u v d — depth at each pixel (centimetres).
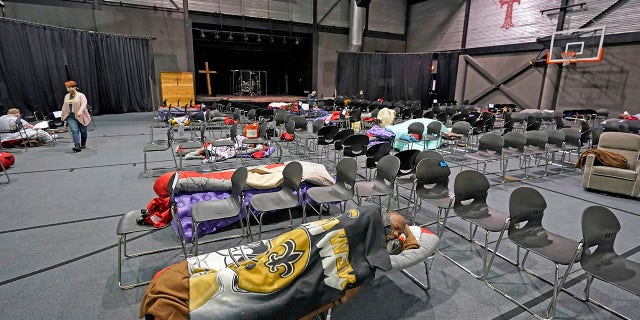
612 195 455
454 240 322
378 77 1586
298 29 1463
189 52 1299
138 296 231
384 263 187
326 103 1277
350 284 178
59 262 269
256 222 347
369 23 1587
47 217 348
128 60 1200
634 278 195
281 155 599
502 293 242
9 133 648
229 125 823
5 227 325
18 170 505
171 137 586
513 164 621
